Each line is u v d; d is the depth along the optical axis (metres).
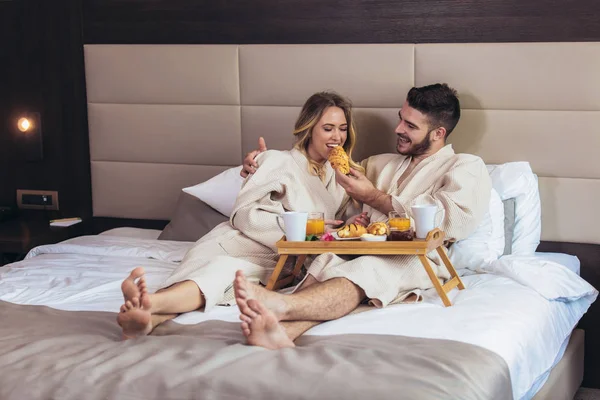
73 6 3.93
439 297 2.66
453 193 2.84
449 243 2.94
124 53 3.86
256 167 3.07
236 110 3.73
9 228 3.95
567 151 3.29
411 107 3.04
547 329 2.55
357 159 3.56
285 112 3.65
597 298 3.31
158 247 3.33
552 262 2.85
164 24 3.80
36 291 2.78
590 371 3.36
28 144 4.10
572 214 3.32
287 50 3.60
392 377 1.91
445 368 1.97
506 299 2.58
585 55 3.22
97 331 2.36
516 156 3.36
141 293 2.26
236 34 3.69
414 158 3.14
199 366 1.98
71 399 1.89
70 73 4.00
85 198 4.08
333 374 1.92
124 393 1.88
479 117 3.38
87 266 3.12
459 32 3.37
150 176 3.92
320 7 3.54
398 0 3.43
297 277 2.92
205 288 2.53
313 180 3.10
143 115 3.88
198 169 3.84
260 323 2.14
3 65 4.10
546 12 3.25
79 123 4.03
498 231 3.04
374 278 2.59
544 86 3.28
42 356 2.10
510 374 2.15
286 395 1.84
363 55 3.49
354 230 2.71
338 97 3.17
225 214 3.52
